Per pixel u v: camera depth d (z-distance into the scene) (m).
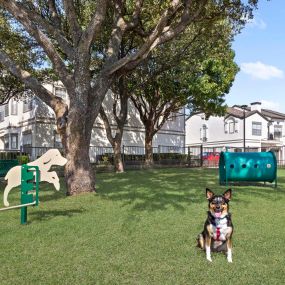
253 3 13.95
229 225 5.42
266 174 14.46
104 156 28.20
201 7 12.45
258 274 4.80
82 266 5.11
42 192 13.07
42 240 6.46
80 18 19.23
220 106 29.11
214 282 4.53
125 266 5.09
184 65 24.70
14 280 4.62
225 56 24.75
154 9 16.47
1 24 18.28
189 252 5.72
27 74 12.95
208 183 15.81
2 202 10.77
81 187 12.19
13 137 32.00
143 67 22.89
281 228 7.37
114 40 13.43
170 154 33.56
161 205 9.98
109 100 31.77
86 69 12.14
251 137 49.28
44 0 17.53
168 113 28.72
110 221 8.00
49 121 28.53
